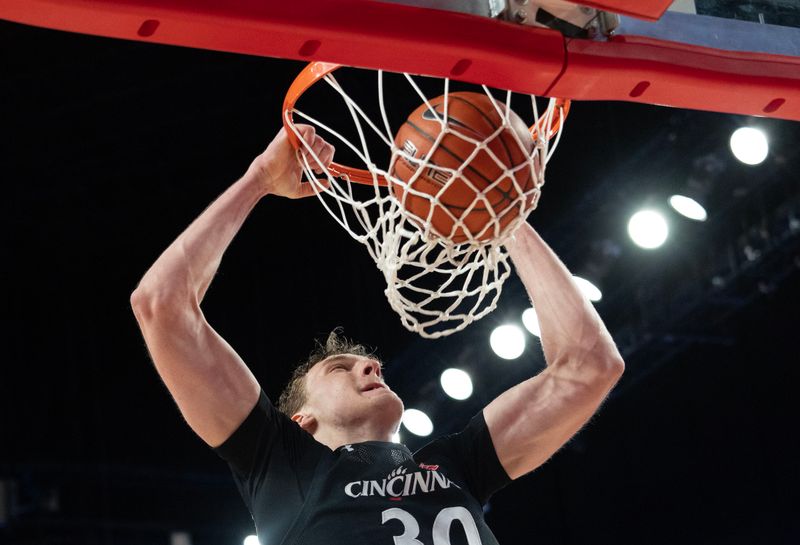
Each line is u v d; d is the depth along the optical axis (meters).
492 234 2.08
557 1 2.04
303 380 2.57
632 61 2.10
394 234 2.19
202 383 2.16
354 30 1.89
